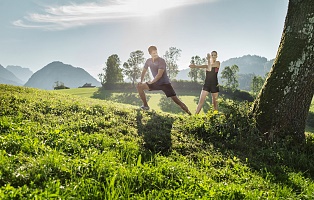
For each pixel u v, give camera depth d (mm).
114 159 4996
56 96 11758
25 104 8086
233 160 6602
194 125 8328
